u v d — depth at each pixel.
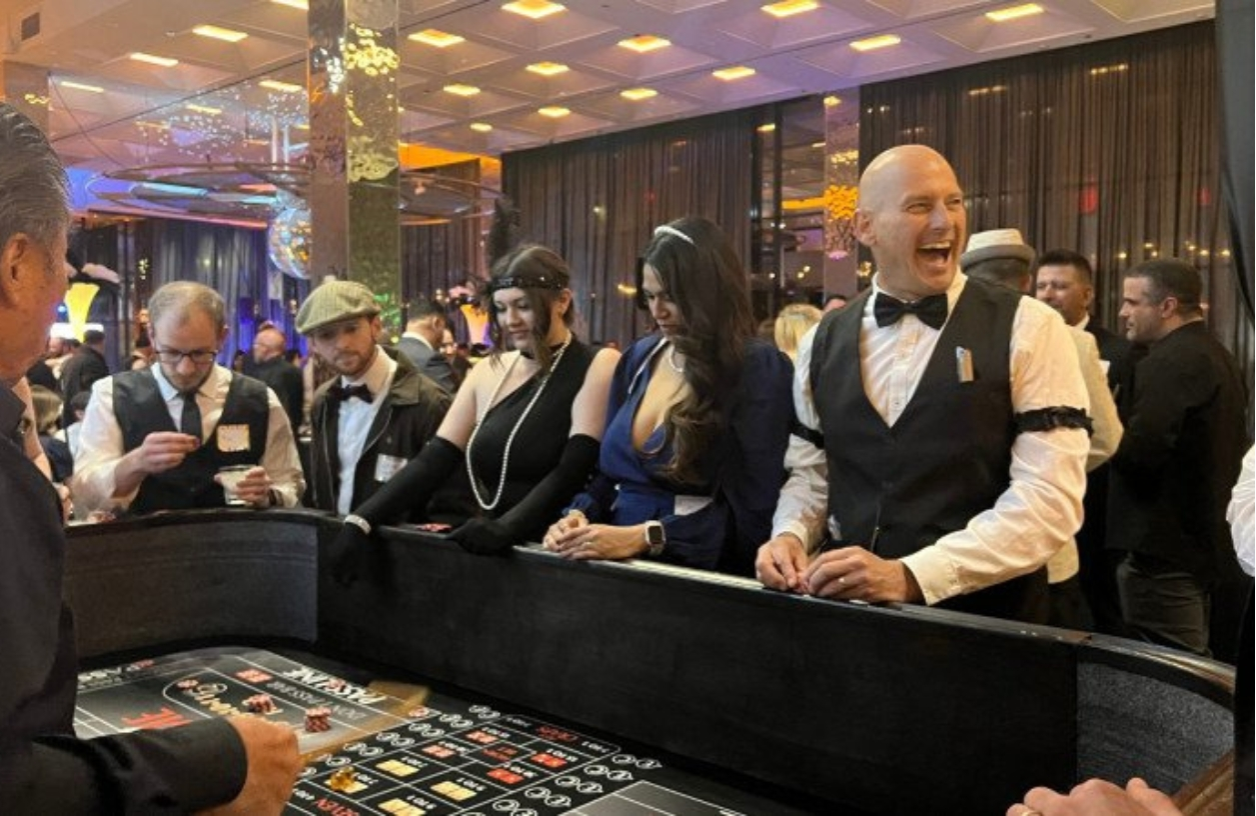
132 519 2.40
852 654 1.49
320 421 2.95
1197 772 1.15
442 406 2.90
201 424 2.88
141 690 2.08
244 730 0.93
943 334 1.74
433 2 6.89
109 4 6.85
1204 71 7.26
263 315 14.70
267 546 2.53
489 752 1.71
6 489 0.78
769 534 2.08
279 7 6.99
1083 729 1.28
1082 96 7.79
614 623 1.82
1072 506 1.64
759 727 1.60
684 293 2.01
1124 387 3.32
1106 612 3.24
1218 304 7.19
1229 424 2.96
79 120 9.44
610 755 1.71
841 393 1.83
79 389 7.07
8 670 0.75
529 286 2.33
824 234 9.20
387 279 4.63
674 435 2.03
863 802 1.48
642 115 9.85
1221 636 3.31
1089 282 3.44
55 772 0.79
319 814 1.44
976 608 1.72
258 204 8.23
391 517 2.34
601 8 6.87
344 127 4.50
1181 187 7.37
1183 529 2.98
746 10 6.93
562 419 2.34
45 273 0.85
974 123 8.30
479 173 11.95
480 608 2.07
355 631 2.36
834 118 9.06
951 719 1.39
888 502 1.75
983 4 6.78
